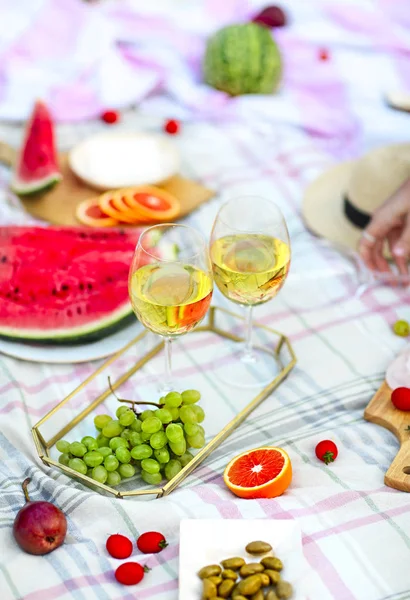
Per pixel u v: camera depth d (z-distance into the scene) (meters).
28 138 1.80
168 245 1.44
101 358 1.44
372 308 1.55
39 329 1.43
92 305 1.45
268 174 1.87
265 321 1.52
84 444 1.27
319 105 2.14
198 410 1.30
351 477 1.28
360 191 1.66
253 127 2.04
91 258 1.51
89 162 1.82
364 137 2.09
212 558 1.16
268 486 1.24
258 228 1.35
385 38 2.40
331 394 1.39
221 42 2.12
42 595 1.15
